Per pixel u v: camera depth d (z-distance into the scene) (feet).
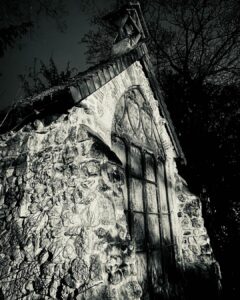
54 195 10.27
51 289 8.68
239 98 28.78
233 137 27.66
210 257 18.34
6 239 10.29
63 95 10.48
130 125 16.30
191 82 32.86
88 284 8.29
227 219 25.86
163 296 15.02
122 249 9.77
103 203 9.57
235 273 23.82
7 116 11.92
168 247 17.47
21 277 9.34
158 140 20.40
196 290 17.60
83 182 9.93
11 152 12.12
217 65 38.47
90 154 10.16
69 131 11.12
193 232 19.49
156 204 17.37
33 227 10.02
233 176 26.71
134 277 9.84
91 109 12.12
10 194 11.18
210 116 29.30
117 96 15.05
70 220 9.56
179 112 31.04
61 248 9.22
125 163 14.66
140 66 19.70
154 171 18.48
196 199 20.31
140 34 20.66
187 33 41.39
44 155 11.24
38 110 11.51
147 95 19.94
